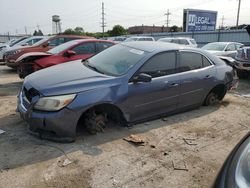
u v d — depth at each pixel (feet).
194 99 17.84
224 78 19.47
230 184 5.50
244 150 6.43
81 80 13.30
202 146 13.62
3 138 13.34
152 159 12.08
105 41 27.55
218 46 43.75
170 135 14.67
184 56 16.97
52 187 9.83
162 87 15.46
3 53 43.29
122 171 11.02
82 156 11.96
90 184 10.10
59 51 24.84
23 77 24.07
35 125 12.42
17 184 9.91
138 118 15.10
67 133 12.64
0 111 17.31
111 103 13.56
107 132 14.47
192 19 128.98
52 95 12.25
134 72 14.37
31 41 48.06
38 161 11.41
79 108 12.57
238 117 18.06
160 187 10.18
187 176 10.95
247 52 31.83
